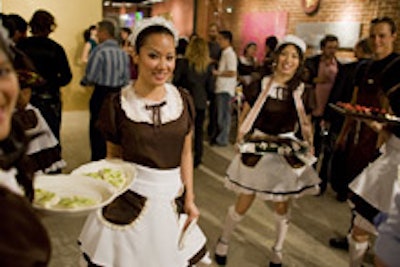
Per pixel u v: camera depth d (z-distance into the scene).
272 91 2.38
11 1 5.80
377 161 2.15
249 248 2.90
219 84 5.29
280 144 2.41
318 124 4.00
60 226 2.98
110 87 3.99
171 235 1.51
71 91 6.73
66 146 4.92
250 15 8.29
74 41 6.48
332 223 3.37
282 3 7.51
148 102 1.52
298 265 2.73
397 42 5.66
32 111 2.38
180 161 1.59
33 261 0.69
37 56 3.28
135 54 1.52
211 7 9.57
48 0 6.09
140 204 1.48
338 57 6.48
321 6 6.74
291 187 2.39
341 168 3.62
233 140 5.88
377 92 2.66
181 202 1.66
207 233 3.07
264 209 3.55
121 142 1.53
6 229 0.65
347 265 2.75
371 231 2.12
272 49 5.32
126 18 13.12
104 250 1.46
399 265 1.22
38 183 1.14
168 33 1.47
